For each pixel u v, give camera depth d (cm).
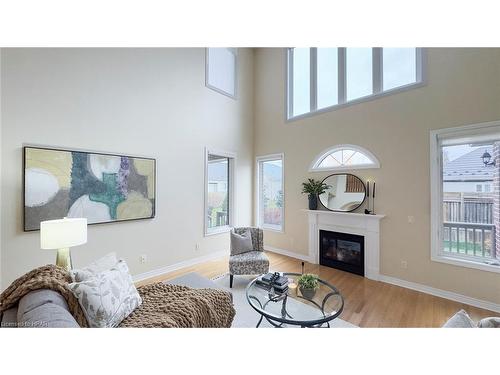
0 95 223
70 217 260
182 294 177
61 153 254
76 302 135
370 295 282
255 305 194
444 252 286
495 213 256
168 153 358
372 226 335
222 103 447
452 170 282
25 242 236
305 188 405
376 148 337
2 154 224
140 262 326
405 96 310
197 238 400
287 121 454
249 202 504
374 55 343
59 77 256
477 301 256
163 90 352
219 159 455
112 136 297
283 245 461
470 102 262
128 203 309
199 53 404
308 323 167
